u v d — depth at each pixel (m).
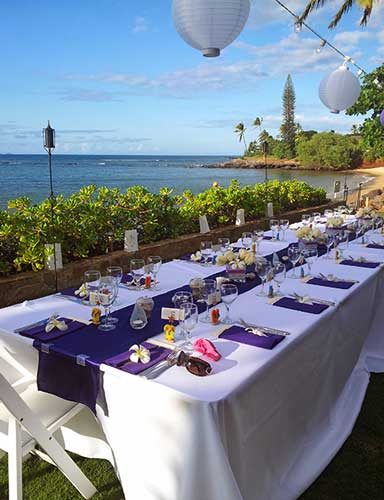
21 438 1.68
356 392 2.57
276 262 2.73
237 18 2.45
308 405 2.01
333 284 2.58
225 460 1.33
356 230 4.31
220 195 6.23
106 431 1.62
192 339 1.77
